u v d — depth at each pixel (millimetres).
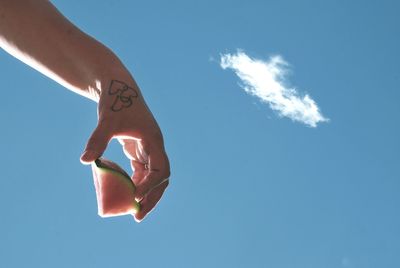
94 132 927
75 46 1037
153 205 936
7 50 1087
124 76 1010
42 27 1035
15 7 1030
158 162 945
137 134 951
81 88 1057
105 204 886
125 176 894
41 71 1075
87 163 895
